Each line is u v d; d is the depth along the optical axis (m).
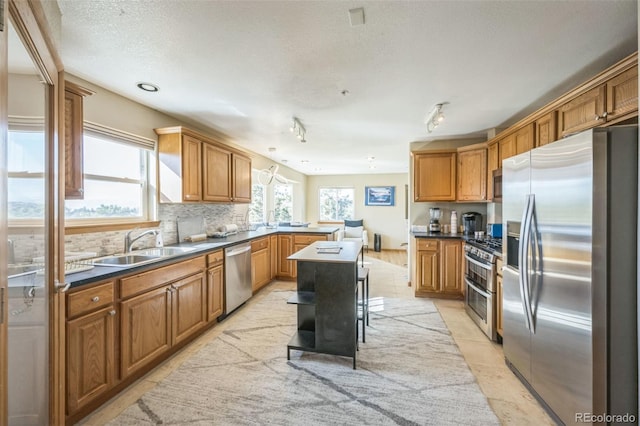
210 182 3.50
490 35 1.73
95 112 2.45
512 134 3.16
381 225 8.78
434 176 4.25
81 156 1.94
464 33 1.71
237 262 3.47
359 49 1.89
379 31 1.69
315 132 4.06
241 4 1.45
